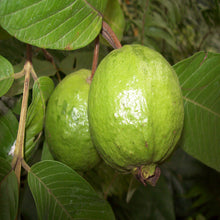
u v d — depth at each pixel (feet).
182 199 1.64
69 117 0.65
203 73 0.65
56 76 0.95
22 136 0.58
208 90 0.68
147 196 1.24
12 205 0.54
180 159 1.51
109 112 0.51
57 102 0.66
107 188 1.09
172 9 1.15
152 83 0.50
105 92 0.52
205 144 0.71
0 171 0.55
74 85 0.67
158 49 1.13
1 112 0.65
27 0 0.43
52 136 0.67
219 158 0.71
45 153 0.72
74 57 0.92
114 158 0.53
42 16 0.46
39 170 0.58
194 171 1.52
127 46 0.56
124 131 0.50
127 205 1.23
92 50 0.95
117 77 0.51
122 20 0.86
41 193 0.58
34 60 0.87
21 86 0.75
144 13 1.10
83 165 0.68
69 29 0.51
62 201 0.59
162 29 1.12
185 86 0.66
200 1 1.21
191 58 0.62
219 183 1.55
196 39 1.23
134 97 0.50
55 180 0.58
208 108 0.70
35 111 0.66
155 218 1.21
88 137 0.65
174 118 0.51
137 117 0.49
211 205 1.59
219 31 1.22
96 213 0.59
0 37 0.67
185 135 0.71
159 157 0.53
